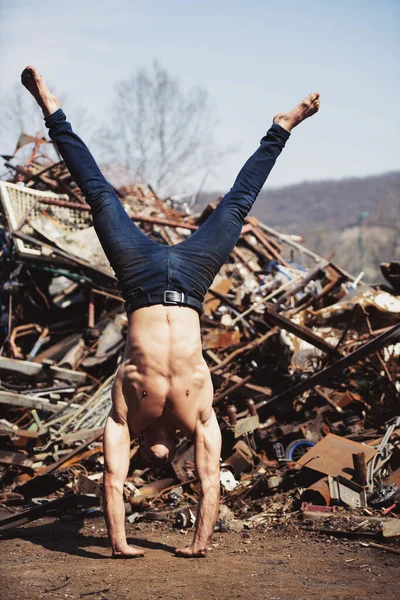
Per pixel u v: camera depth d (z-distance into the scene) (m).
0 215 16.67
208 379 5.95
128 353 5.87
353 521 7.54
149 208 19.42
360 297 12.05
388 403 10.80
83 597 4.67
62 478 10.31
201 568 5.55
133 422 5.86
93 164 6.50
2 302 15.93
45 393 12.74
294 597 4.63
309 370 11.72
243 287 16.28
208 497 5.91
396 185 101.06
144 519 8.55
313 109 6.70
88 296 15.91
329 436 9.14
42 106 6.57
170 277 5.95
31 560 6.05
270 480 9.01
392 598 4.60
